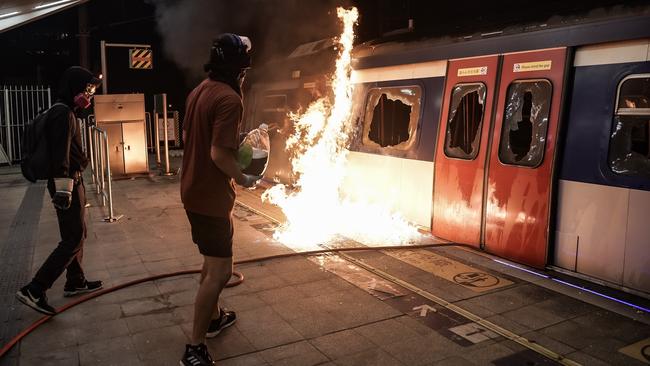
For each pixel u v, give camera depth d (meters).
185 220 7.67
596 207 4.88
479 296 4.64
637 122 4.57
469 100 6.20
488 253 5.88
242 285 4.90
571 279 5.05
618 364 3.46
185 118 3.44
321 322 4.10
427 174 6.75
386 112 7.59
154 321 4.14
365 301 4.52
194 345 3.32
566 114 5.14
